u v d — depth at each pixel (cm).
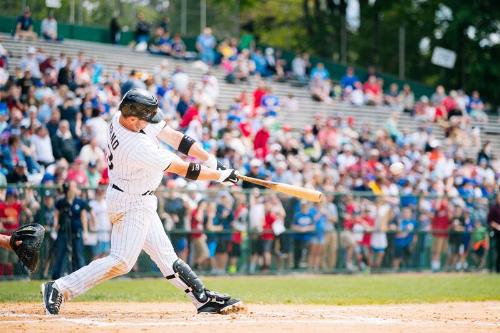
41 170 3212
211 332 1231
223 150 3522
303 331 1253
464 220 3725
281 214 3319
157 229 1496
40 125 3244
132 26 5878
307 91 5484
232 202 3212
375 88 5609
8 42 4719
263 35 8400
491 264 3762
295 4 8494
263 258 3278
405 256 3588
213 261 3167
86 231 2859
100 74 4147
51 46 4928
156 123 1446
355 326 1344
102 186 2950
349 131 4488
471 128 5559
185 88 4144
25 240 1452
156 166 1405
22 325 1320
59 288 1459
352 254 3475
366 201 3519
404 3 7881
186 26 6116
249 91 5184
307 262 3381
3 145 3056
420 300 2173
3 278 2753
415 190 3941
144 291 2398
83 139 3300
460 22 7062
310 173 3544
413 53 7944
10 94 3472
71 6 5538
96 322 1379
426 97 6116
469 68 7188
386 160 4250
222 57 5506
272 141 4041
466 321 1534
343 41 7306
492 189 4116
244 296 2214
